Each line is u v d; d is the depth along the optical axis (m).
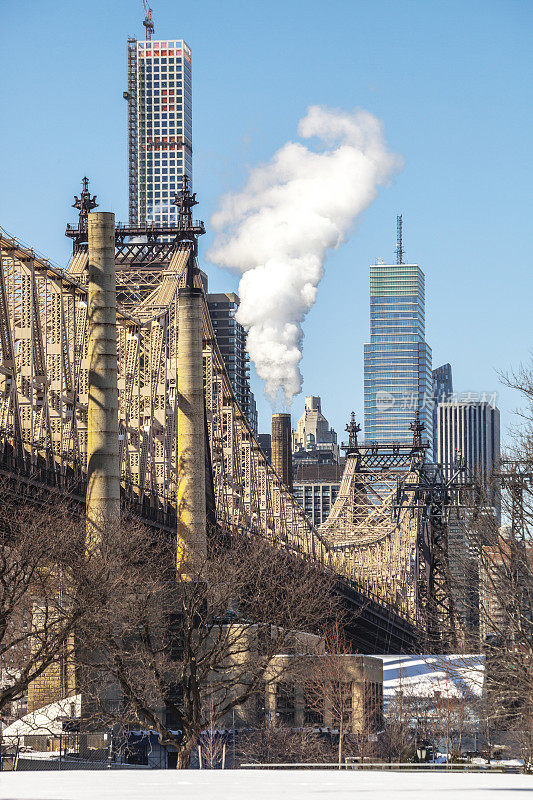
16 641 197.38
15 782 99.75
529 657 195.62
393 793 88.06
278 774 110.62
